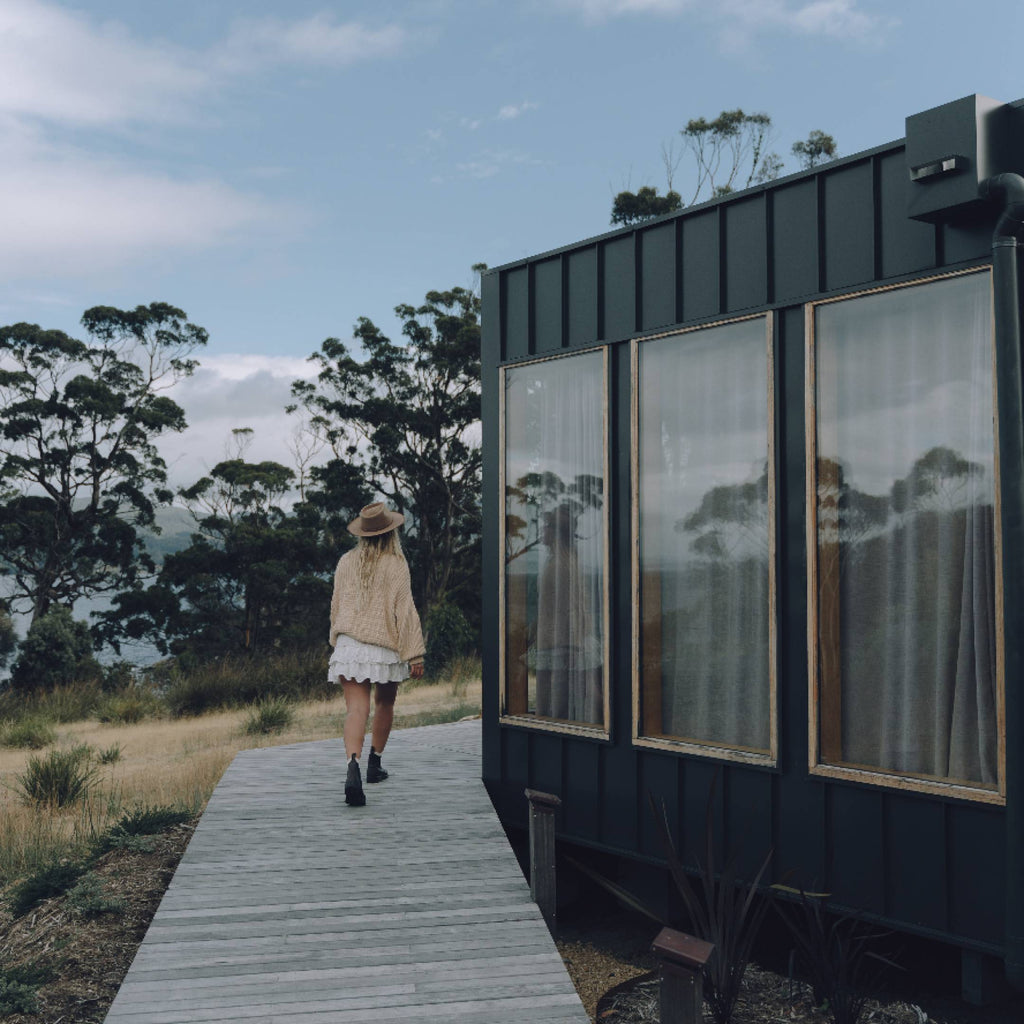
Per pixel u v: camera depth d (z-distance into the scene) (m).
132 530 37.59
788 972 4.39
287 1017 3.20
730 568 4.82
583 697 5.56
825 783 4.31
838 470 4.34
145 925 4.83
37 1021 3.85
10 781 11.83
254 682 19.78
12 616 36.56
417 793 6.08
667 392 5.11
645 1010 3.94
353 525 5.91
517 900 4.27
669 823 5.01
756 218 4.66
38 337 36.84
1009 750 3.60
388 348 36.31
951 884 3.88
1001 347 3.64
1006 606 3.63
